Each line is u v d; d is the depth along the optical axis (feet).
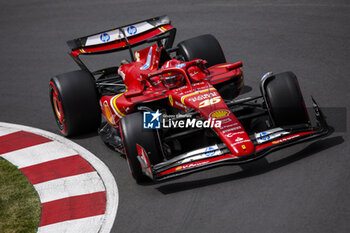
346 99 96.89
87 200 76.84
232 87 91.04
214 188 73.15
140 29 107.65
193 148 84.53
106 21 187.01
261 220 63.62
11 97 131.13
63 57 158.10
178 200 72.02
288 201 66.54
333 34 136.77
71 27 187.42
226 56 134.62
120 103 86.84
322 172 71.97
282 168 74.95
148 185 78.38
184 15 177.17
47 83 137.90
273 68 121.29
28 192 81.76
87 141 99.86
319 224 60.64
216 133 73.82
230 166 78.59
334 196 65.82
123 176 82.99
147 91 87.20
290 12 161.27
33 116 116.78
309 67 117.60
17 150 98.99
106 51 104.12
